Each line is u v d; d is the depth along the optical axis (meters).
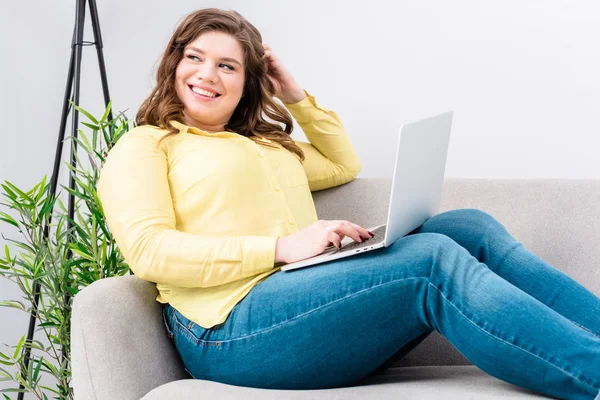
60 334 2.08
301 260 1.47
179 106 1.76
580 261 1.85
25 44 2.48
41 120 2.56
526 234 1.91
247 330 1.45
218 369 1.49
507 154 2.45
